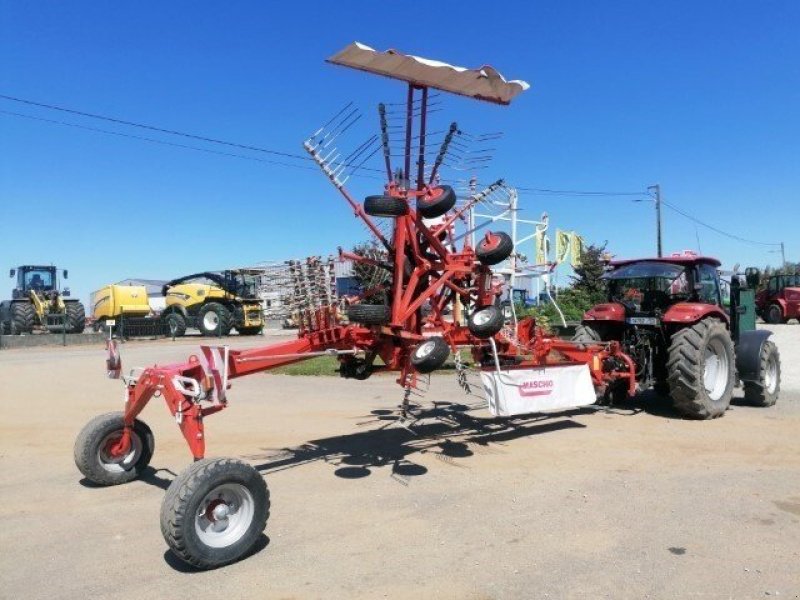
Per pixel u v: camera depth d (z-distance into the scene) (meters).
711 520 4.81
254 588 3.84
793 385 11.61
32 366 16.41
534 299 24.06
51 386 12.62
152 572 4.08
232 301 29.00
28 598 3.74
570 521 4.82
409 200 6.43
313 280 6.32
